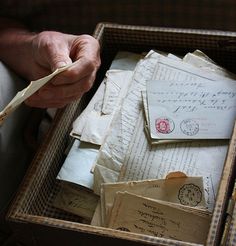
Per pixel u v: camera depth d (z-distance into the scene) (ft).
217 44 2.14
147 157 1.83
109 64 2.40
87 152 1.91
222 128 1.85
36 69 2.05
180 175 1.70
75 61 1.84
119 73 2.15
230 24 2.64
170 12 2.66
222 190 1.52
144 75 2.07
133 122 1.93
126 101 1.99
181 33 2.15
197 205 1.67
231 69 2.24
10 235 2.31
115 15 2.74
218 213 1.47
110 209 1.69
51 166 1.90
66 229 1.57
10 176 2.08
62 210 1.86
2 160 1.98
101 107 2.03
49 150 1.87
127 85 2.08
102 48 2.29
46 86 1.77
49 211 1.87
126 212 1.66
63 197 1.87
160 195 1.69
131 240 1.50
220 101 1.92
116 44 2.31
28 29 2.58
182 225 1.61
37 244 1.76
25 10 2.65
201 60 2.12
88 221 1.80
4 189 2.05
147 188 1.71
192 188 1.69
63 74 1.72
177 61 2.10
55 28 2.83
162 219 1.63
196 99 1.94
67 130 2.02
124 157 1.83
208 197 1.70
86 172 1.85
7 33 2.33
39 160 1.82
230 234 1.43
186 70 2.06
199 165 1.79
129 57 2.26
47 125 2.48
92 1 2.67
